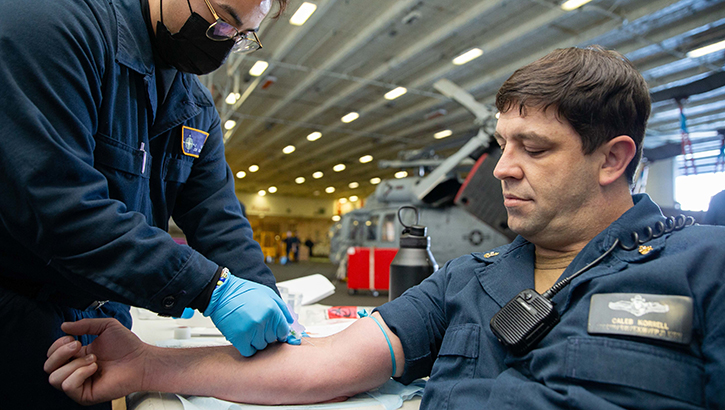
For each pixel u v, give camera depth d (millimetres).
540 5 6691
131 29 861
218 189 1140
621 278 540
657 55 8031
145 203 975
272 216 29016
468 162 6551
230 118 13172
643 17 6547
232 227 1075
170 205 1086
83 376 683
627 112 592
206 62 917
